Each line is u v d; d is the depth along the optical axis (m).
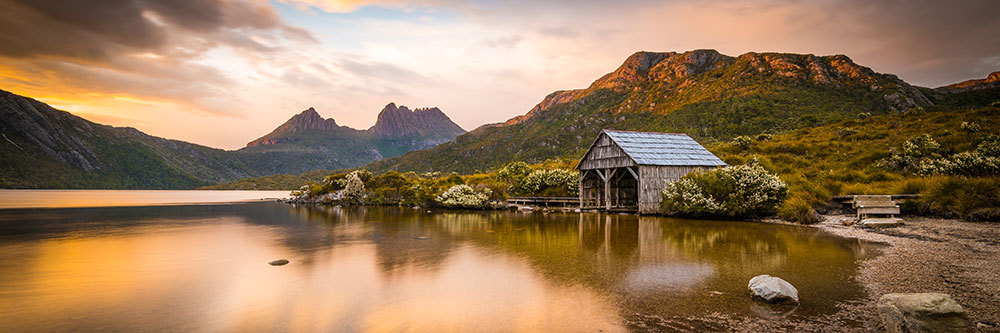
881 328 6.89
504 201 40.97
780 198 23.89
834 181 28.03
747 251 14.02
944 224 17.98
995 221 17.80
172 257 15.14
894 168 30.86
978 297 8.23
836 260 12.18
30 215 37.94
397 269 12.36
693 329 7.06
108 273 12.40
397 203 50.03
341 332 7.23
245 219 32.75
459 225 24.80
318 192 63.62
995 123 37.97
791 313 7.74
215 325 7.71
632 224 23.20
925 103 150.88
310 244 18.08
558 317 7.80
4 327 7.67
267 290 10.17
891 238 15.72
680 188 26.70
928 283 9.34
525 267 12.23
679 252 14.12
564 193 39.31
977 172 24.14
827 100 151.00
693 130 150.12
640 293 9.27
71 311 8.67
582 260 13.13
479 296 9.28
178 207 52.75
